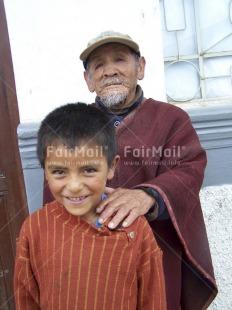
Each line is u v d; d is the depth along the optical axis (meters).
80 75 1.65
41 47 1.62
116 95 1.14
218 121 1.66
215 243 1.76
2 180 1.76
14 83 1.67
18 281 0.96
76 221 0.87
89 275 0.85
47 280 0.88
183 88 1.86
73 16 1.61
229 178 1.71
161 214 1.07
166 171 1.16
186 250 1.12
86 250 0.85
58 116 0.87
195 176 1.12
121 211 0.91
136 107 1.21
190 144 1.18
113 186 1.16
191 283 1.26
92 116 0.88
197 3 1.80
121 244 0.86
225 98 1.87
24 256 0.93
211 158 1.69
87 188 0.84
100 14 1.62
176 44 1.83
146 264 0.90
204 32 1.83
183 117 1.21
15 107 1.69
